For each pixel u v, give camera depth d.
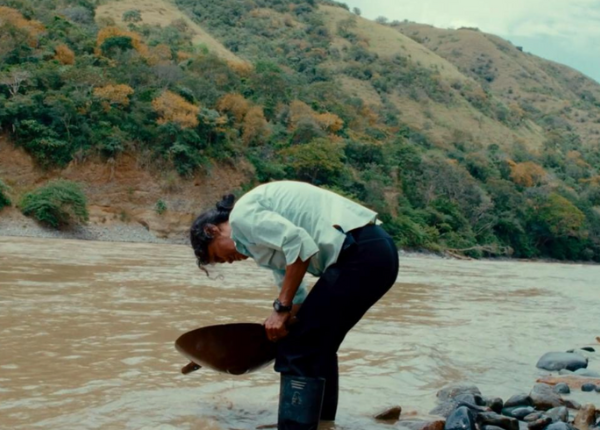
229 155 51.22
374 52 130.12
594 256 80.50
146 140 47.75
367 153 65.50
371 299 3.22
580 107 178.25
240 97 59.09
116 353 5.09
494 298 13.92
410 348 6.08
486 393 4.61
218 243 3.30
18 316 6.61
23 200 41.41
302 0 146.88
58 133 45.66
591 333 8.50
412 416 3.85
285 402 3.20
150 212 46.25
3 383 4.01
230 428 3.38
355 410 3.93
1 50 50.56
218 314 7.81
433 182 67.12
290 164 56.12
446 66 139.00
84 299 8.45
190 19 117.38
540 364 5.79
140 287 10.80
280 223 3.04
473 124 113.69
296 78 87.75
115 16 100.25
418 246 58.28
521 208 73.06
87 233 42.66
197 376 4.54
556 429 3.54
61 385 4.05
